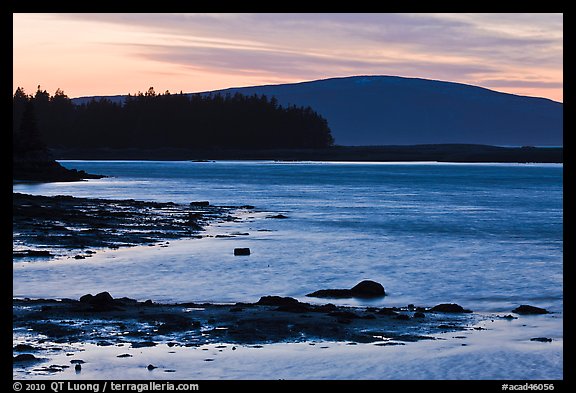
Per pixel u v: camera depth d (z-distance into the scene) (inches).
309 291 1152.2
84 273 1251.2
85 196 3452.3
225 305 932.0
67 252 1467.8
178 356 697.6
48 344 726.5
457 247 1760.6
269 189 4436.5
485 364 702.5
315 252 1617.9
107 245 1598.2
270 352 716.7
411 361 705.0
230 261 1444.4
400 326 842.2
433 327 848.9
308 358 702.5
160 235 1823.3
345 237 1936.5
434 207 3149.6
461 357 723.4
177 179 5674.2
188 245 1674.5
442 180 6397.6
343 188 4699.8
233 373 655.1
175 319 824.9
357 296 1099.3
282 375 650.8
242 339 755.4
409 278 1291.8
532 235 2062.0
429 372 675.4
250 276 1279.5
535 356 730.2
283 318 836.0
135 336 759.7
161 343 737.6
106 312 855.1
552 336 820.0
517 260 1537.9
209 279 1238.9
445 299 1096.8
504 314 960.3
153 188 4323.3
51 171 4926.2
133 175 6417.3
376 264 1457.9
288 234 1982.0
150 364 672.4
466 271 1375.5
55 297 1045.2
